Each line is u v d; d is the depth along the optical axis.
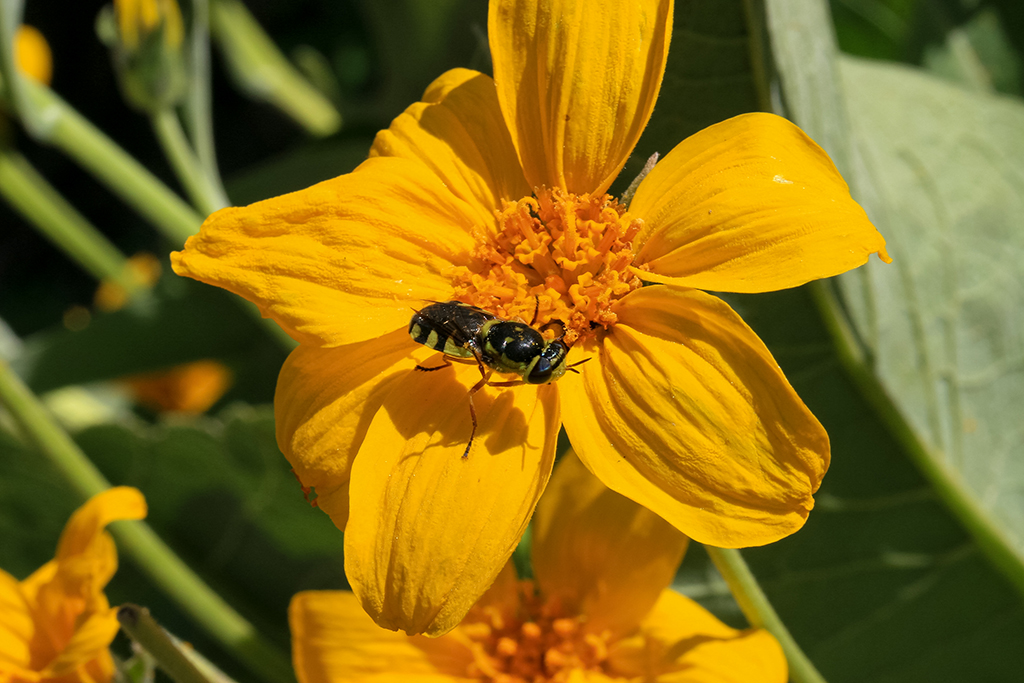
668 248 0.21
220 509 0.27
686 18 0.23
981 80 0.33
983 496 0.25
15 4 0.27
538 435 0.20
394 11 0.34
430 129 0.22
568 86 0.21
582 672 0.23
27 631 0.23
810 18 0.24
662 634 0.23
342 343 0.20
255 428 0.26
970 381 0.26
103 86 0.59
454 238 0.21
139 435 0.26
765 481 0.19
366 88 0.54
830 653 0.25
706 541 0.19
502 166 0.22
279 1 0.57
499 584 0.23
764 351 0.20
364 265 0.20
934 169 0.27
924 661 0.25
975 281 0.26
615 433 0.20
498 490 0.20
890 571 0.25
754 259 0.20
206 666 0.21
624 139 0.21
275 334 0.31
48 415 0.26
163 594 0.29
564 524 0.23
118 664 0.22
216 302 0.33
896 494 0.25
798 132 0.20
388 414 0.20
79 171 0.57
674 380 0.20
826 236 0.20
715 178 0.20
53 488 0.27
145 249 0.54
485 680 0.23
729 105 0.23
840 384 0.24
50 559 0.27
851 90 0.28
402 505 0.20
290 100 0.41
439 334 0.20
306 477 0.20
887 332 0.25
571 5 0.21
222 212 0.20
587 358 0.20
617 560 0.23
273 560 0.27
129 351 0.33
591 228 0.21
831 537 0.25
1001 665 0.25
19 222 0.55
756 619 0.22
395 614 0.20
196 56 0.27
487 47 0.25
